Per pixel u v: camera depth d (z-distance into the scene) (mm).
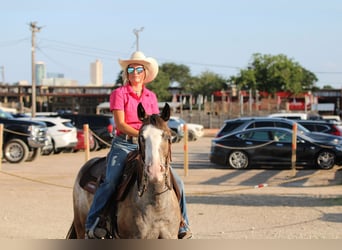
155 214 6488
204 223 12703
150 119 6391
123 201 6812
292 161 22297
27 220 13312
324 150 23750
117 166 7070
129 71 7418
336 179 20859
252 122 28391
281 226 12328
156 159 6074
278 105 73250
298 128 26172
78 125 35719
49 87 108188
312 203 15320
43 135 28188
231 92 94000
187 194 16609
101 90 107000
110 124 35656
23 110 85188
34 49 58688
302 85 102375
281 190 17984
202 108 87188
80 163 27828
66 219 13438
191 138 48438
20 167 25812
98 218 7020
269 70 95438
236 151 24703
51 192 17859
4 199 16453
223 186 19156
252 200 15836
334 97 107250
